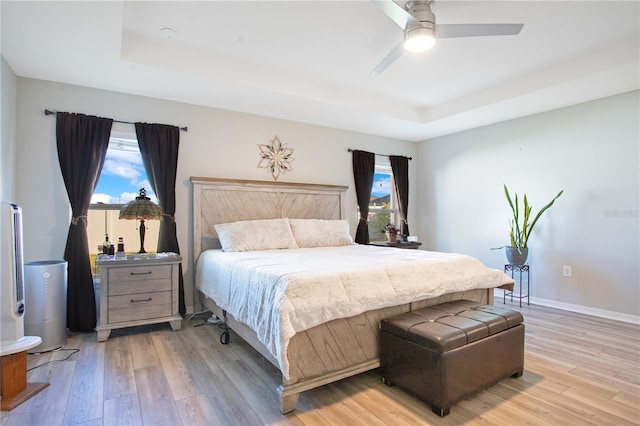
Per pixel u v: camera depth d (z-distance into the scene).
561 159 3.99
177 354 2.65
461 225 5.11
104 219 3.51
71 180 3.16
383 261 2.64
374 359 2.23
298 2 2.30
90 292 3.19
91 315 3.18
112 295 2.97
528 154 4.30
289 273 2.10
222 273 2.91
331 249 3.68
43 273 2.70
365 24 2.57
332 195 4.77
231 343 2.90
